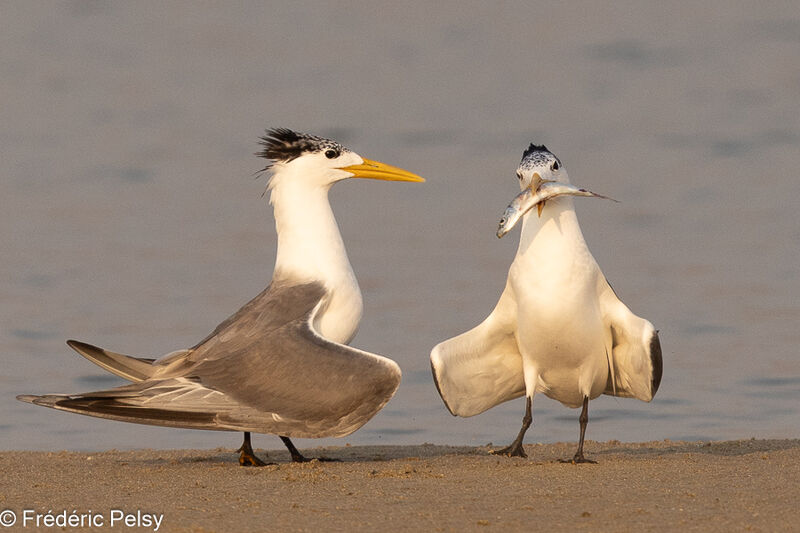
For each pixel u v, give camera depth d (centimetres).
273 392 960
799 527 748
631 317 1009
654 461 1008
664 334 1716
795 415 1349
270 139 1109
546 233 984
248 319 1030
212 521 786
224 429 952
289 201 1096
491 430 1330
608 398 1457
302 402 955
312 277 1070
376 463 1038
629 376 1056
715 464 983
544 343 997
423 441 1281
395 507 818
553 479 916
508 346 1056
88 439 1304
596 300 1002
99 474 984
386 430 1327
